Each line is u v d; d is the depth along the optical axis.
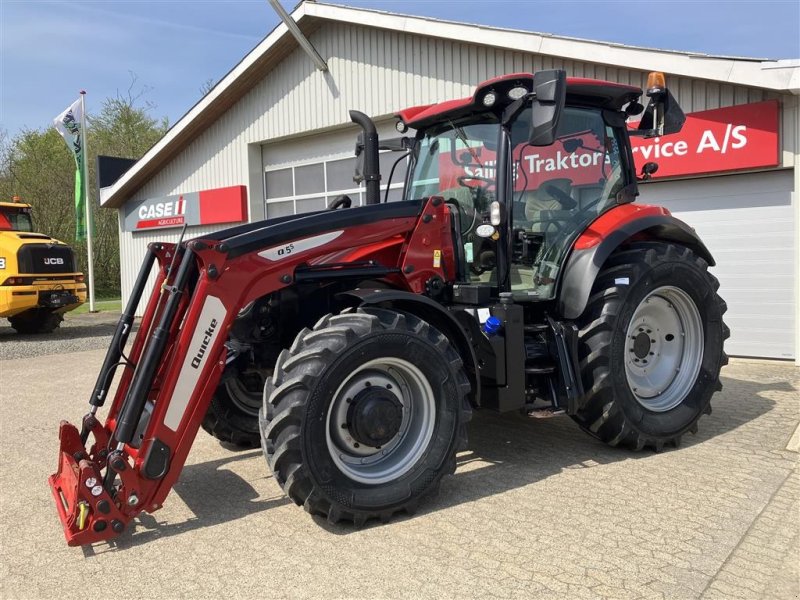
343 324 3.43
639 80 8.34
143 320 3.79
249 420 4.82
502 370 3.96
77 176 18.45
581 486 3.89
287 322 4.18
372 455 3.58
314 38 12.12
